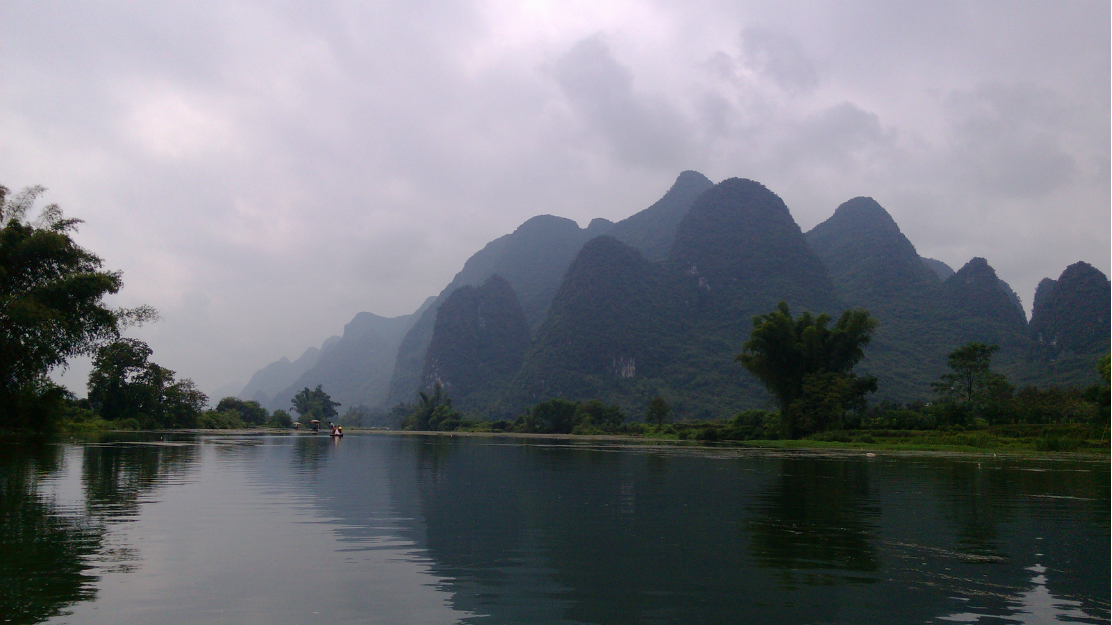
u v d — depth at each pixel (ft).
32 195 117.91
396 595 24.12
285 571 27.25
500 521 40.52
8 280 113.19
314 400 557.33
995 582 26.58
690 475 76.07
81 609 21.90
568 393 610.24
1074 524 40.91
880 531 37.96
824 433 196.03
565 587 25.41
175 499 48.19
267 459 97.04
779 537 35.83
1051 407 207.31
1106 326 462.60
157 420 294.05
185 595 23.66
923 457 123.03
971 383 218.79
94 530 35.35
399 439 241.96
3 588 24.17
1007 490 60.90
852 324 210.38
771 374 216.33
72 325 118.52
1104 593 25.12
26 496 48.57
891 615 22.34
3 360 112.68
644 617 21.93
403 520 40.50
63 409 150.41
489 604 23.20
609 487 61.46
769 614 22.35
